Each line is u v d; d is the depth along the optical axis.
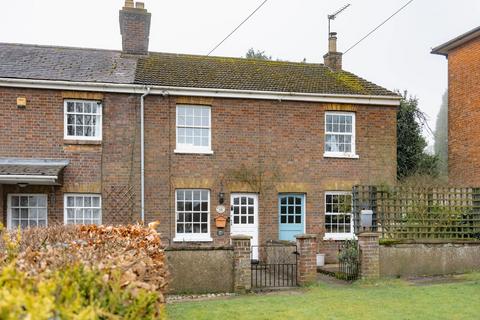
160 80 16.12
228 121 16.34
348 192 17.02
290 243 13.07
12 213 14.85
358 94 17.14
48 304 2.44
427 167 25.05
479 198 13.25
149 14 18.25
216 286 10.58
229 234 16.09
